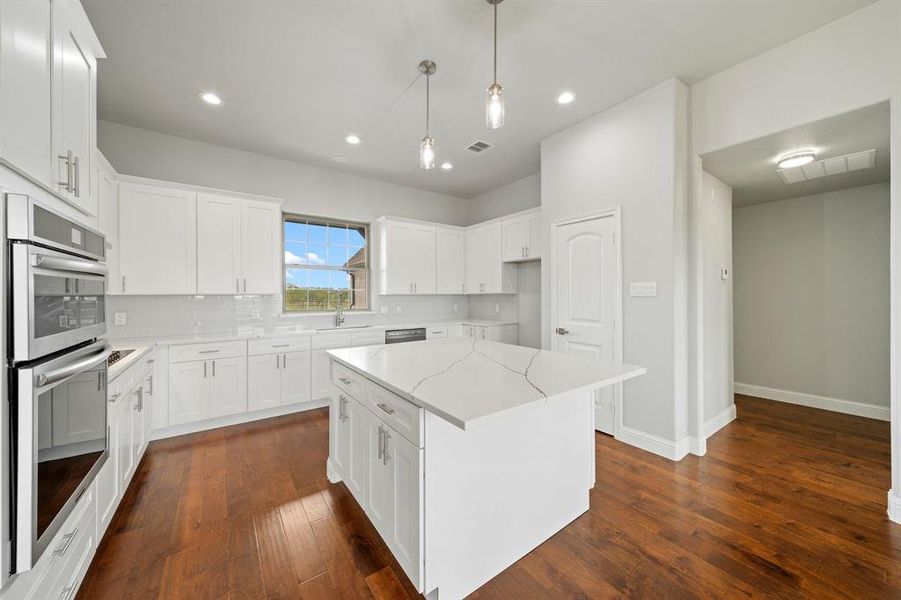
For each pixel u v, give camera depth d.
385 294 4.60
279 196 4.09
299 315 4.21
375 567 1.60
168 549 1.70
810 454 2.71
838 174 3.18
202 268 3.32
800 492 2.18
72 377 1.23
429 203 5.37
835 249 3.69
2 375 0.92
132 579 1.52
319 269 4.46
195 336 3.38
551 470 1.80
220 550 1.70
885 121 2.19
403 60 2.41
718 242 3.30
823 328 3.77
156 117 3.12
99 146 3.14
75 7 1.36
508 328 4.83
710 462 2.59
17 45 1.00
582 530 1.84
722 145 2.57
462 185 5.12
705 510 2.00
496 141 3.64
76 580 1.34
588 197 3.18
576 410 1.93
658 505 2.05
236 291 3.49
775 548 1.70
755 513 1.97
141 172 3.31
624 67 2.50
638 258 2.83
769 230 4.11
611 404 3.06
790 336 3.98
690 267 2.77
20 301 0.95
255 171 3.93
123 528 1.85
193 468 2.51
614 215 2.99
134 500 2.11
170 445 2.89
